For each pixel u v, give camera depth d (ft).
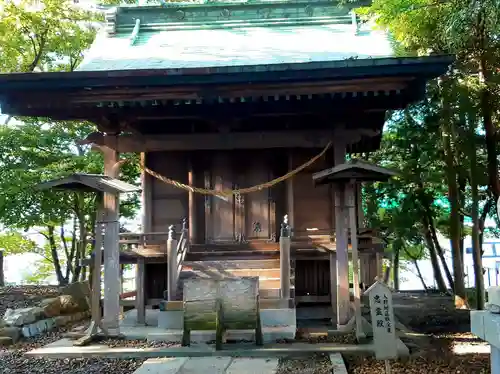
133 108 34.40
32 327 33.09
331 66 29.81
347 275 31.58
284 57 36.55
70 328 35.09
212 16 45.60
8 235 67.77
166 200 40.91
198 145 36.24
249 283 28.60
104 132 36.83
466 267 86.53
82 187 30.22
